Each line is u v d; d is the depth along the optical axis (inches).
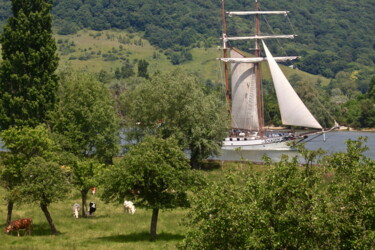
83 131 5438.0
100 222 3654.0
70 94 5841.5
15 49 6053.2
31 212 3976.4
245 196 1990.7
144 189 3218.5
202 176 3233.3
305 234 1843.0
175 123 5954.7
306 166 2021.4
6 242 3095.5
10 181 3518.7
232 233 1937.7
